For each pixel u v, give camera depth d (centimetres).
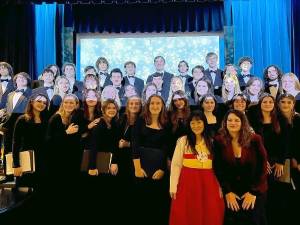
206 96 430
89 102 446
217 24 714
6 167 447
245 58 554
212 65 564
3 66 562
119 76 542
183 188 349
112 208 432
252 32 692
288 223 406
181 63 565
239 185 343
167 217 417
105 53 738
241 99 429
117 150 432
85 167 433
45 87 529
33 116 445
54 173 436
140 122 408
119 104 489
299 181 409
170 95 517
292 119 415
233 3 699
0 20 724
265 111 412
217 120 431
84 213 433
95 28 729
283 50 683
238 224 341
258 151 343
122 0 699
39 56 717
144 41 734
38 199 428
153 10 724
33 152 438
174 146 406
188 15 719
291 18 682
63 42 721
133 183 419
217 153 346
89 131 435
